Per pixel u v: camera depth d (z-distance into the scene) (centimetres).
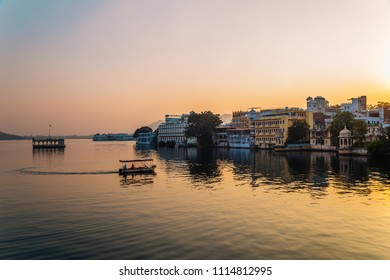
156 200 4656
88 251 2770
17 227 3453
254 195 4866
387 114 16912
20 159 12725
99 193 5269
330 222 3466
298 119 15375
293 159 10500
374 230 3212
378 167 7881
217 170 8150
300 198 4609
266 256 2627
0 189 5741
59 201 4712
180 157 12950
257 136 16988
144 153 16425
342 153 11419
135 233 3192
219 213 3866
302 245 2842
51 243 2959
